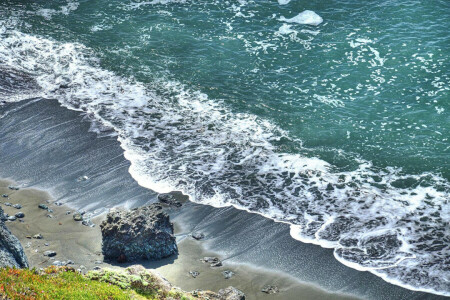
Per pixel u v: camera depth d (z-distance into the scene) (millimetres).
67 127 35000
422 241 25219
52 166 31156
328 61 40938
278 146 32844
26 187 29172
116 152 32469
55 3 51094
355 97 36938
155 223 24438
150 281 20609
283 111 36062
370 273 23422
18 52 43375
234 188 29406
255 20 46906
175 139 33812
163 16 48188
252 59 41906
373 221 26641
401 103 35938
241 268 23672
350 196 28500
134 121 35656
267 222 26797
